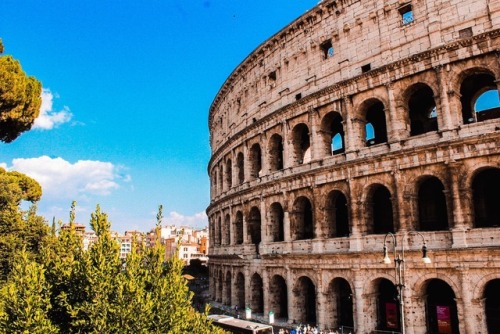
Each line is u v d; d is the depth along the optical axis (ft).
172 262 85.05
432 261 148.05
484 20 152.25
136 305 69.41
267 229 220.84
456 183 147.23
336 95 189.78
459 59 153.17
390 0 179.42
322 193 190.08
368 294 166.09
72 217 85.87
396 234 159.33
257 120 238.48
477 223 159.74
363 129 183.93
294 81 219.41
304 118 207.41
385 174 167.22
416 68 163.73
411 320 151.02
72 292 71.61
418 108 195.11
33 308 64.03
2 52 164.14
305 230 219.82
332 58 199.21
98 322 65.57
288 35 226.79
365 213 172.96
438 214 171.63
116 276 72.64
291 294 198.08
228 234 277.44
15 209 166.50
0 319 61.72
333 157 187.73
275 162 230.68
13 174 236.84
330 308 180.55
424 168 156.56
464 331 138.72
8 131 169.17
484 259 137.18
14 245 143.33
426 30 166.20
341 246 178.09
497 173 160.04
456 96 154.51
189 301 82.38
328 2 201.98
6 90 150.82
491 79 171.63
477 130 146.51
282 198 212.64
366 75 177.88
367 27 186.29
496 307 154.40
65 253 80.79
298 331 174.19
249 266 236.43
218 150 301.84
